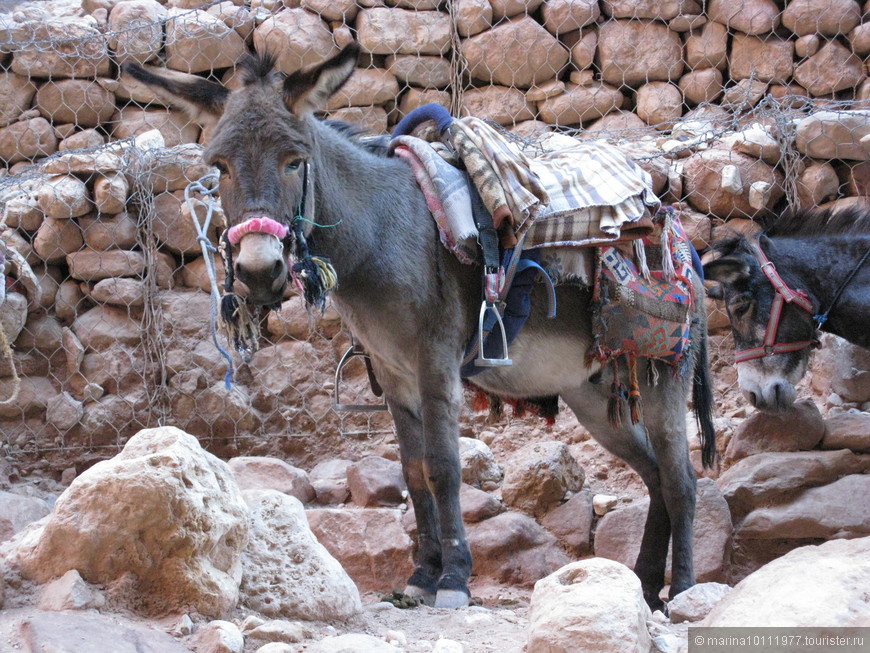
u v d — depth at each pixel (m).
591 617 2.35
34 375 5.09
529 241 3.58
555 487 4.67
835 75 5.73
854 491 4.41
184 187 5.29
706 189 5.42
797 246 4.62
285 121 3.01
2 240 4.95
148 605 2.58
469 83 5.88
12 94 5.66
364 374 5.29
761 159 5.44
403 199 3.46
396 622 3.07
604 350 3.80
